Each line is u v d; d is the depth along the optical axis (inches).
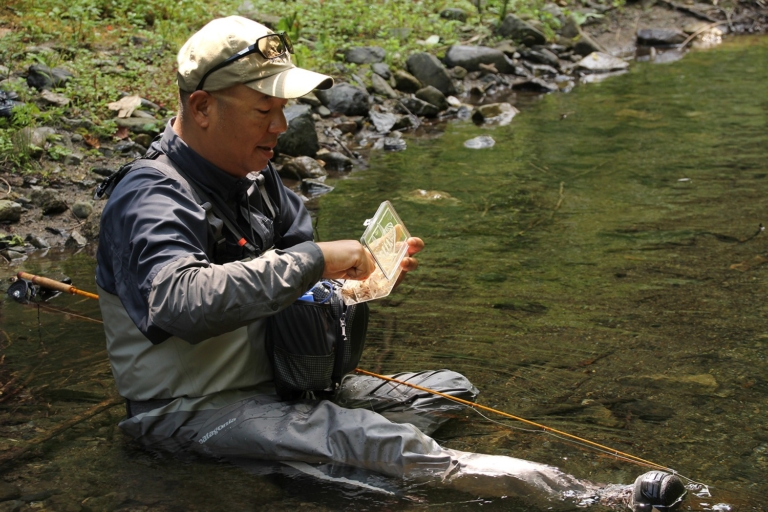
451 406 112.6
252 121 95.5
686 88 336.8
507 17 393.1
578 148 259.4
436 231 189.6
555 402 114.3
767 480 94.4
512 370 124.0
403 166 245.3
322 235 185.3
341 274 95.1
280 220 113.0
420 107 302.8
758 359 126.3
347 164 245.1
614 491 89.9
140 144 229.1
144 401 102.3
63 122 227.6
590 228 189.6
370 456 94.5
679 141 262.1
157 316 87.0
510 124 293.9
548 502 88.7
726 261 167.6
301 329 100.7
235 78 93.4
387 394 112.8
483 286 157.1
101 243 99.0
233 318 86.6
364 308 106.2
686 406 112.7
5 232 186.4
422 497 89.7
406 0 394.0
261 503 89.4
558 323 140.4
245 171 100.3
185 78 95.3
